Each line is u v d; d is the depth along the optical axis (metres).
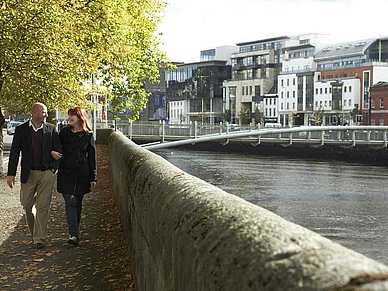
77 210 9.87
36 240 9.29
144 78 44.41
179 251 2.96
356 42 157.25
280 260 1.81
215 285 2.10
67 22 21.03
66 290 6.96
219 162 78.69
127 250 8.78
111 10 24.64
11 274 7.74
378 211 41.94
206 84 189.50
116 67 31.66
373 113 142.00
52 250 9.13
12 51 19.98
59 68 20.91
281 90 169.50
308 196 48.50
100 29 24.44
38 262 8.38
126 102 43.09
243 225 2.26
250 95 181.25
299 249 1.85
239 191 50.97
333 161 90.06
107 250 9.01
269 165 77.00
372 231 35.38
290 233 2.02
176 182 4.01
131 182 7.38
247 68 183.12
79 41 22.81
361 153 88.62
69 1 21.75
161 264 3.81
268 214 2.39
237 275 1.94
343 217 39.59
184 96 195.88
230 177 60.91
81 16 22.33
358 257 1.67
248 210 2.51
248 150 105.56
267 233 2.07
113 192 15.89
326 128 84.00
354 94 149.50
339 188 54.16
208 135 72.56
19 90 21.08
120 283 7.19
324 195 49.31
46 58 20.41
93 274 7.64
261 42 181.00
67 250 9.11
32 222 9.67
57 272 7.79
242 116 180.38
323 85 157.25
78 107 9.76
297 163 82.31
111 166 18.33
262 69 179.38
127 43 28.31
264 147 104.44
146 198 4.99
